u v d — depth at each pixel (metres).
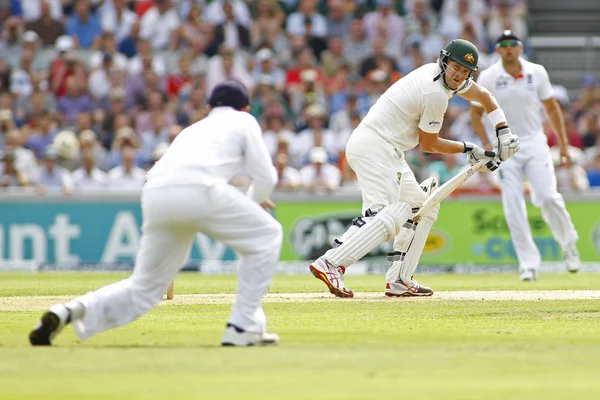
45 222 54.91
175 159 18.73
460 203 53.81
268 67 67.50
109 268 54.66
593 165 60.34
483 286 37.09
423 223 30.67
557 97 67.50
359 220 29.20
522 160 40.03
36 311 26.73
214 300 30.20
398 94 28.67
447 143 29.06
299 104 65.25
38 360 17.28
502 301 29.22
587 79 69.81
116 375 15.80
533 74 39.34
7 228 54.84
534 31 80.56
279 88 65.19
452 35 71.94
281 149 56.03
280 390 14.45
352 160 29.28
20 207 54.88
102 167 60.47
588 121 65.56
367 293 32.78
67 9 74.50
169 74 69.31
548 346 19.22
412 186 30.27
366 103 64.38
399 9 74.19
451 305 27.91
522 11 75.19
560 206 40.41
